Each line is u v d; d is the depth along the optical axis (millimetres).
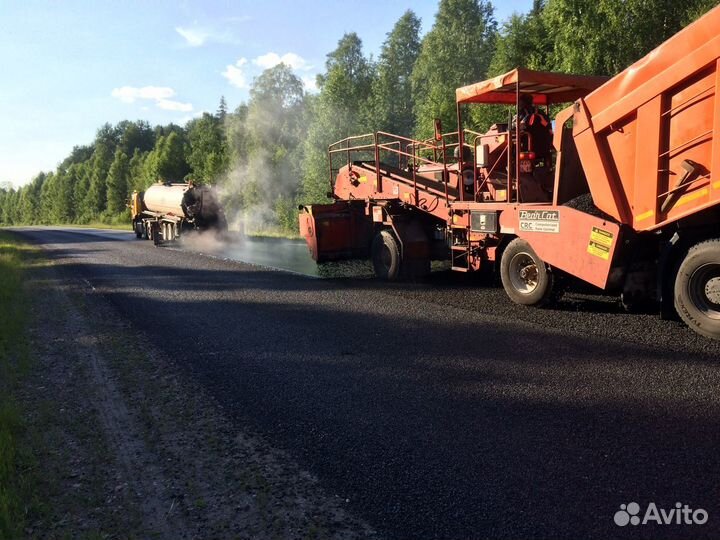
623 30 15625
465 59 31922
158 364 6504
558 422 4301
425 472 3695
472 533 3021
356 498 3453
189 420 4863
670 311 6859
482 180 9898
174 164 62531
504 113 18453
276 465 3953
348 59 44000
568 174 7797
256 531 3186
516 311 8062
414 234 11375
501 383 5199
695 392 4703
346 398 5098
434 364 5863
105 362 6703
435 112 22547
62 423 4938
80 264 17734
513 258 8578
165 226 23328
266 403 5113
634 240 7059
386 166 12836
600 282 7195
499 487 3453
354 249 13156
